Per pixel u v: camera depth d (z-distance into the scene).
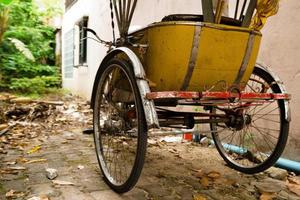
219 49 1.90
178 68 1.88
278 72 2.86
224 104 2.19
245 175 2.58
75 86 9.59
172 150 3.32
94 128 2.52
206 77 1.96
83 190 2.15
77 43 9.21
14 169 2.53
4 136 3.79
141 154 1.86
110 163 2.47
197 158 3.05
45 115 5.38
